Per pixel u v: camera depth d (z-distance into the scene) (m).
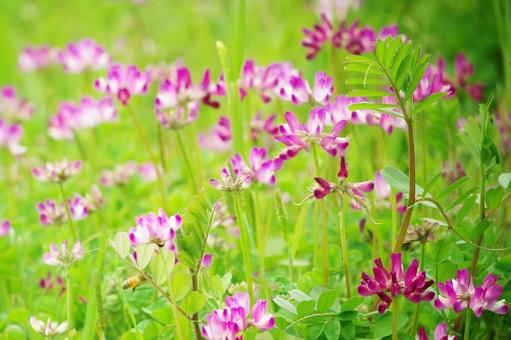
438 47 1.34
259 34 1.61
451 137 1.04
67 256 0.89
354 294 0.92
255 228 0.97
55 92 1.50
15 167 1.14
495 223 0.97
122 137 1.24
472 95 1.06
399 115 0.87
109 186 1.08
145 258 0.87
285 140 0.88
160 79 1.13
